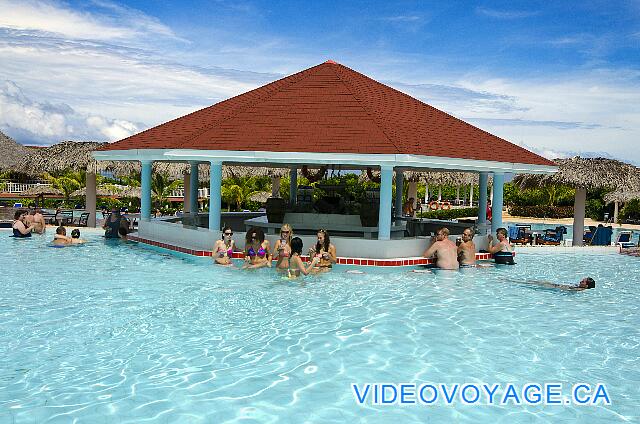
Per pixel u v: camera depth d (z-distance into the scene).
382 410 5.73
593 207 38.97
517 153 17.70
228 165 25.42
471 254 14.80
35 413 5.48
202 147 14.30
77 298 10.12
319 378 6.54
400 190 22.69
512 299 10.91
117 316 8.96
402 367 6.98
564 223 35.22
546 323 9.18
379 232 14.19
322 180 19.52
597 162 22.56
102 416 5.44
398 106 17.88
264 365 6.92
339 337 8.12
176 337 7.95
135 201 36.44
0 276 12.03
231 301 10.16
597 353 7.69
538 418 5.67
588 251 18.48
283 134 14.67
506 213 42.06
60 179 35.34
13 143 39.34
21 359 6.94
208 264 13.95
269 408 5.70
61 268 13.11
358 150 13.62
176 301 10.05
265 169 26.78
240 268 13.38
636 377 6.82
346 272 13.31
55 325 8.40
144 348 7.45
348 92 17.19
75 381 6.29
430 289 11.64
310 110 16.06
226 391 6.10
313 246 14.33
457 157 14.49
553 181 21.94
